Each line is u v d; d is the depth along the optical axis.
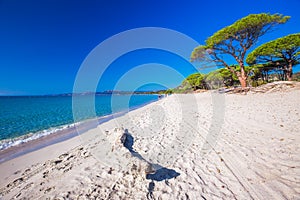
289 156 3.24
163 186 2.91
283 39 16.92
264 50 18.08
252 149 3.80
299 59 18.59
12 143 7.82
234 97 14.04
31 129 11.09
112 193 2.79
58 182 3.35
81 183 3.18
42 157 5.52
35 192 3.09
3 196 3.11
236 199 2.42
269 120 5.76
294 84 13.59
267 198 2.34
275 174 2.79
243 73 17.31
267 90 14.48
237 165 3.26
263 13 14.34
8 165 5.05
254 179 2.77
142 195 2.69
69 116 17.03
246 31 15.14
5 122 13.81
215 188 2.72
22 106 30.80
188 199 2.55
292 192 2.36
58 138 8.28
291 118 5.61
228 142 4.45
